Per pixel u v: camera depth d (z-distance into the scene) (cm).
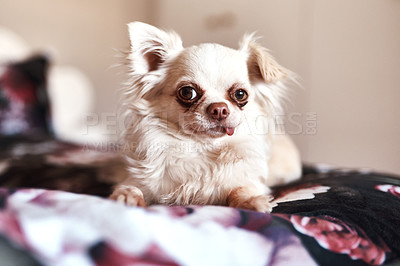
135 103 114
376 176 131
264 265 55
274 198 102
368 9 225
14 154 196
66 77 324
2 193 60
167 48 114
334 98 246
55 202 56
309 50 258
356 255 64
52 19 335
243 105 108
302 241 62
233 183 101
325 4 246
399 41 210
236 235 57
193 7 342
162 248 49
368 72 228
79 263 45
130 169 109
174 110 107
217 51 108
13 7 309
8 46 294
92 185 137
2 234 45
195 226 56
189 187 102
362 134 233
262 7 282
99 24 370
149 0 400
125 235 48
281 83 122
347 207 82
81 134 304
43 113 268
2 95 249
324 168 170
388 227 75
